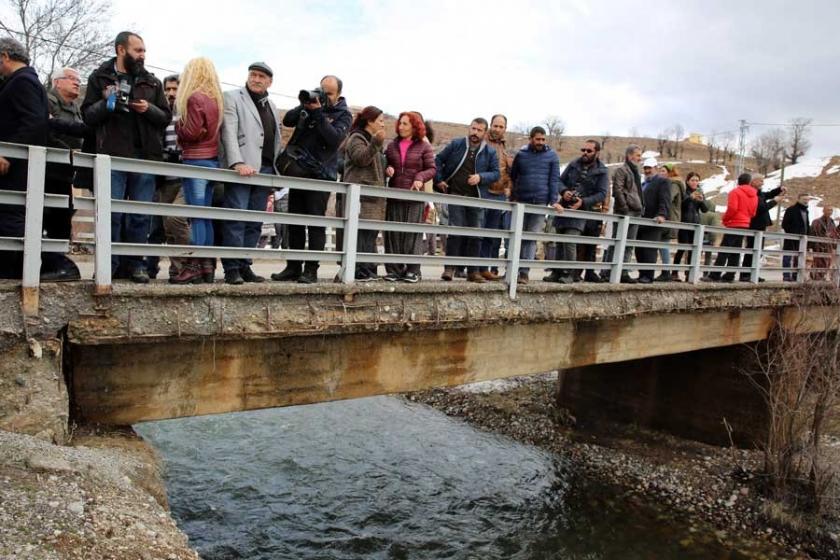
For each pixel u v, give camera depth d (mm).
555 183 7805
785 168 68062
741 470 11383
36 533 2779
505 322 6727
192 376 5043
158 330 4535
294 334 5172
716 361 12758
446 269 7742
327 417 13664
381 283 5766
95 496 3328
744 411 12344
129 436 4660
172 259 5402
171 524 3480
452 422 14172
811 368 10383
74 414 4566
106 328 4348
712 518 10047
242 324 4895
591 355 8625
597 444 13070
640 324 9320
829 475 9883
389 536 8789
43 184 4047
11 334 3996
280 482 10055
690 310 9453
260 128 5367
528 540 9117
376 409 14633
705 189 61312
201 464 10422
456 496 10305
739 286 10430
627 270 9734
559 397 15242
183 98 4922
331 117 5832
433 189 7656
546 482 11148
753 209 11383
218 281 5445
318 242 5863
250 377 5355
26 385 3979
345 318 5465
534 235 6938
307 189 5223
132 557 2875
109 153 4812
